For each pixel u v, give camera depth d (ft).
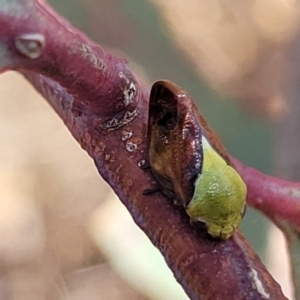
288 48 0.47
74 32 0.19
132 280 0.48
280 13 0.52
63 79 0.18
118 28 0.55
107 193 0.83
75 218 0.81
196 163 0.19
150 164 0.19
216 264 0.19
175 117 0.19
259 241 0.38
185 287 0.19
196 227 0.19
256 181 0.22
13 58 0.17
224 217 0.19
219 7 0.54
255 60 0.50
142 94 0.20
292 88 0.42
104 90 0.19
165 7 0.56
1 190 0.82
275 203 0.22
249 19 0.54
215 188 0.19
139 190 0.19
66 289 0.76
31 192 0.83
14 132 0.86
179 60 0.54
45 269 0.79
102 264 0.79
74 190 0.83
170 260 0.19
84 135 0.20
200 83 0.51
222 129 0.45
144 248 0.49
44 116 0.88
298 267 0.23
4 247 0.79
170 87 0.19
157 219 0.19
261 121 0.43
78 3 0.54
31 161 0.85
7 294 0.77
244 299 0.18
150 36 0.55
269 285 0.19
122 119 0.20
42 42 0.17
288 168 0.38
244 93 0.47
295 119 0.40
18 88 0.89
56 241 0.80
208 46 0.53
